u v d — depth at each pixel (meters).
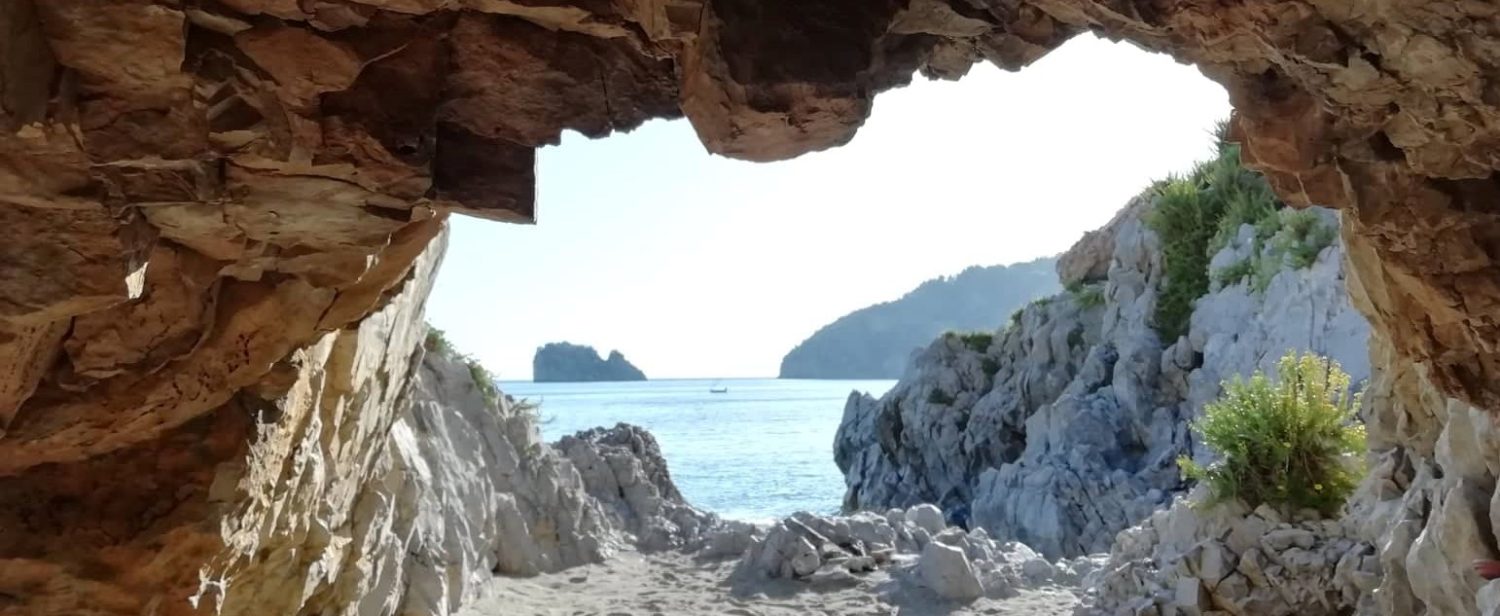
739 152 3.86
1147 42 4.06
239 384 5.79
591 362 194.62
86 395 5.28
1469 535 7.01
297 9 3.50
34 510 5.62
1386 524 9.27
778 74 3.47
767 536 15.96
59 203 3.75
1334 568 9.63
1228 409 11.03
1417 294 4.81
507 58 4.01
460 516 12.92
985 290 175.12
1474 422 7.04
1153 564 10.91
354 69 3.71
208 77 3.53
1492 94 3.50
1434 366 5.29
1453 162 3.97
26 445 5.34
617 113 4.32
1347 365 15.54
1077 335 23.39
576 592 14.63
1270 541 10.03
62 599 5.72
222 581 6.35
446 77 4.05
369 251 4.89
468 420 15.63
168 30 3.33
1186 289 20.45
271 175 4.10
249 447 5.95
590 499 17.86
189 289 5.00
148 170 3.87
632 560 16.69
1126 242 22.09
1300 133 4.12
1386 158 4.11
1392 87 3.64
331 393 7.04
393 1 3.55
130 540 5.77
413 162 4.04
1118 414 19.56
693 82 3.64
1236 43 3.79
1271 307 17.42
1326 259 16.75
